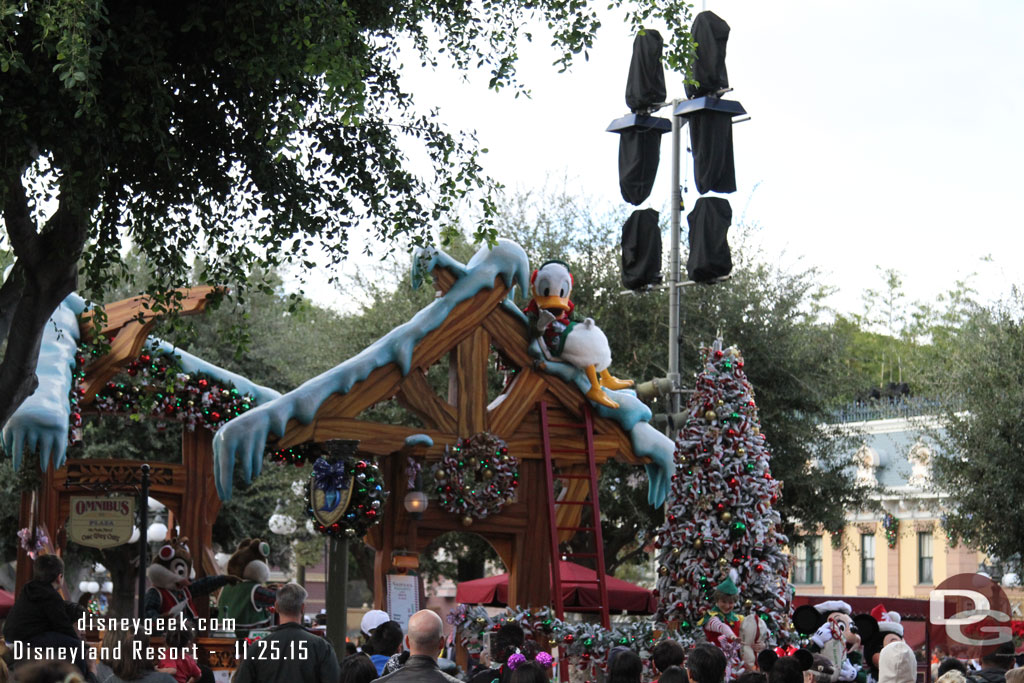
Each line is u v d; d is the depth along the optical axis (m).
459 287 15.74
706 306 27.11
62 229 10.89
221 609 17.17
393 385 15.33
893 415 38.91
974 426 26.00
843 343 28.62
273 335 30.02
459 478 15.53
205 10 10.61
